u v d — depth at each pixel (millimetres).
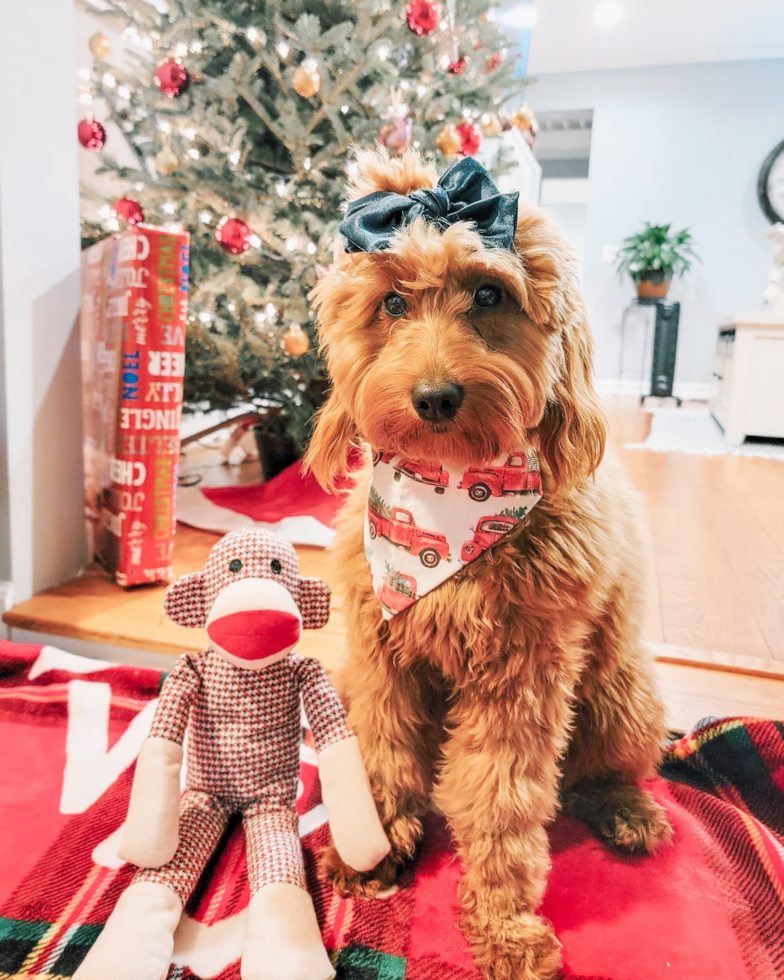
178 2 2348
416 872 1069
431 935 951
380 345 960
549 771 991
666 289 7480
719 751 1316
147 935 846
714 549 2518
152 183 2469
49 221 1768
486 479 944
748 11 6062
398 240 880
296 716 1100
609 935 957
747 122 7348
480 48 2689
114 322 1817
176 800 954
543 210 965
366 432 940
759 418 4738
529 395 887
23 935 917
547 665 964
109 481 1920
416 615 969
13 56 1605
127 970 807
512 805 936
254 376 2666
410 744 1092
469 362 854
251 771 1058
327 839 1124
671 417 6246
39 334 1774
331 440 1084
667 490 3396
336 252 1252
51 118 1737
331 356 1038
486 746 968
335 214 2547
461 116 2572
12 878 1014
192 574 1083
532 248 912
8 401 1695
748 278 7672
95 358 1988
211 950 908
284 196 2332
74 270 1866
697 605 2000
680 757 1338
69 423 1912
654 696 1175
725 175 7504
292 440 2895
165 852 923
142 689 1460
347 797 985
